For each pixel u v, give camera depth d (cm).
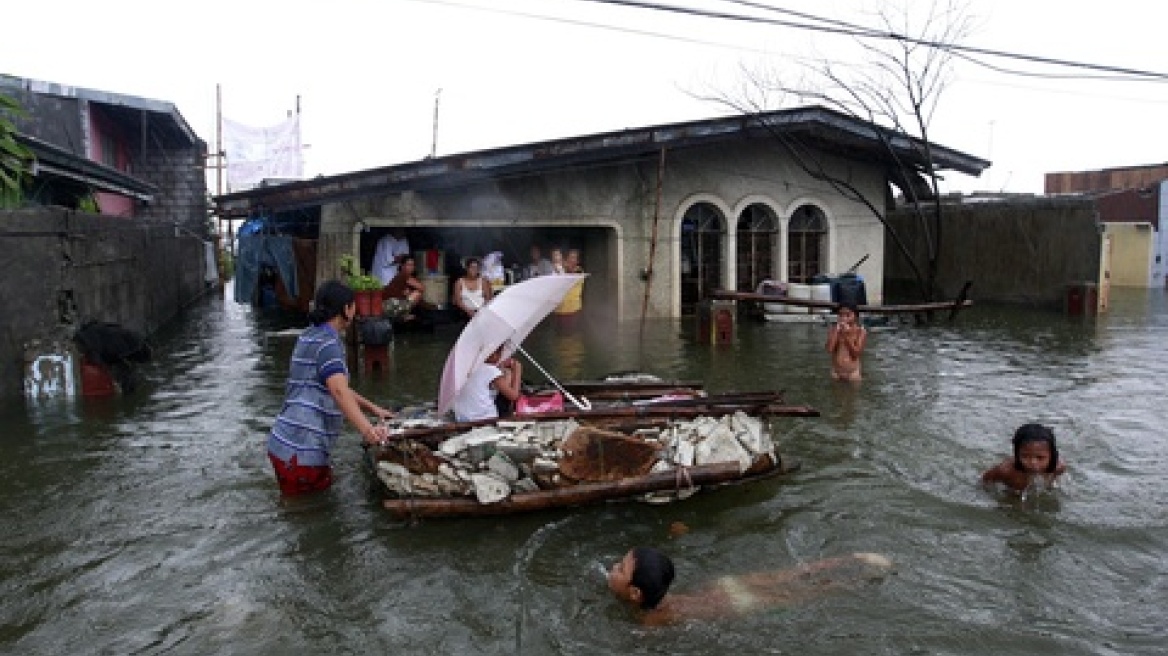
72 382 933
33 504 604
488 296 1402
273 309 1958
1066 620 443
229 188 2823
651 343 1354
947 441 758
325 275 1409
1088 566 506
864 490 634
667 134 1513
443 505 568
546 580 492
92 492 628
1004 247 1992
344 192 1335
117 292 1208
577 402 669
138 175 2530
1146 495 621
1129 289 2355
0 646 417
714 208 1728
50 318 923
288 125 2870
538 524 573
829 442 757
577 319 1686
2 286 894
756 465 636
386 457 578
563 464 581
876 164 1847
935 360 1180
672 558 523
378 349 1081
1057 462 632
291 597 470
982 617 447
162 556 520
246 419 840
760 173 1739
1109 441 755
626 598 456
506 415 618
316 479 620
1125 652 412
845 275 1712
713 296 1351
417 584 486
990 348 1291
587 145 1455
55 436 774
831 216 1816
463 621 446
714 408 629
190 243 2155
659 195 1549
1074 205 1797
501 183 1512
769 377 1052
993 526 566
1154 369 1103
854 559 511
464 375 598
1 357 901
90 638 426
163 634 430
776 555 527
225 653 413
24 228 898
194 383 1023
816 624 441
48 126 1858
